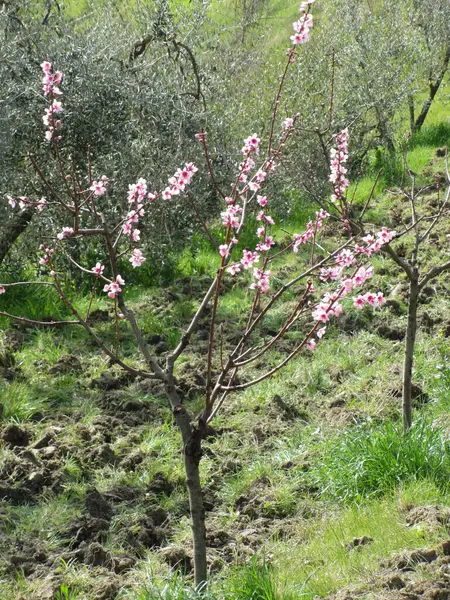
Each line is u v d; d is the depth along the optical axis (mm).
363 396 6742
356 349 7633
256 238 11273
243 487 5719
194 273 10102
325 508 5426
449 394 6523
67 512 5305
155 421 6465
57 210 8938
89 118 8945
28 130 8867
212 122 10547
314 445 6020
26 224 8867
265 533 5273
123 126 9336
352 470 5484
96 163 9172
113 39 9734
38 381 6840
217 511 5562
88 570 4871
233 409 6656
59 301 8539
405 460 5418
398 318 8406
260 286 4262
